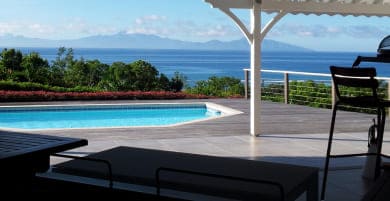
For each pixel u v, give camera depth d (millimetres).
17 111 11625
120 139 6996
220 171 2668
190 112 12664
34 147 2719
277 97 13188
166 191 2465
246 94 13539
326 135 7434
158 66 60750
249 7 7141
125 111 12375
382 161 5125
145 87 15562
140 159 2947
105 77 15625
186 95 13875
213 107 12125
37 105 11820
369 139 4766
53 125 10773
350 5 7395
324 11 7281
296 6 7141
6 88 13523
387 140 7039
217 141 6859
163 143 6672
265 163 2875
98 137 7184
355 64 3895
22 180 2664
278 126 8383
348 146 6520
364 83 3820
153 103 12492
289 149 6281
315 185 2748
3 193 2621
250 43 7242
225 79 16406
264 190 2316
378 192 2375
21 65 15141
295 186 2418
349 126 8398
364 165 4988
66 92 13961
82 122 11273
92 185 2473
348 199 4125
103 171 2660
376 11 7492
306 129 8047
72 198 2502
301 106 11641
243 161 2924
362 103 3891
